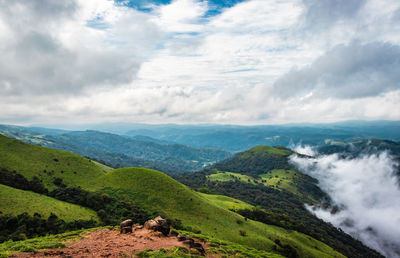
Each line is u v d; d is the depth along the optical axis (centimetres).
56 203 7631
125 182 11256
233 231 8975
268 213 14225
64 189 9300
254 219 12325
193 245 3234
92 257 2405
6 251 2350
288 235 11150
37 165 11156
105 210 8306
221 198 16375
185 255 2678
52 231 5834
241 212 12794
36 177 10038
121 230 3566
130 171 12394
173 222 8169
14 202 6750
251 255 3831
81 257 2386
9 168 10019
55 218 6494
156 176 12075
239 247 4462
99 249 2681
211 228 8744
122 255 2508
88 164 13275
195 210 9912
